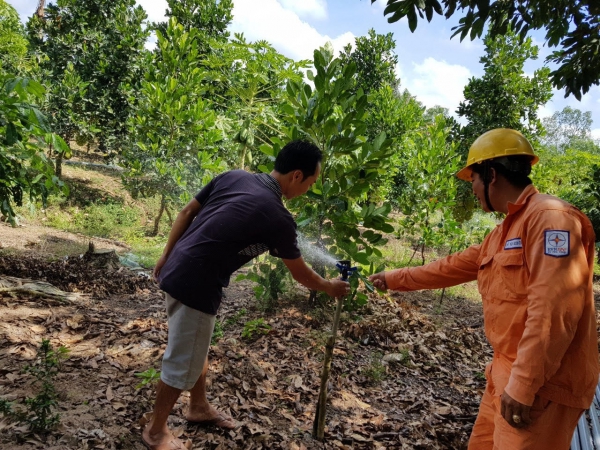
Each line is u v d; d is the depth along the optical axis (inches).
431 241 356.2
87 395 123.3
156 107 433.7
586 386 69.2
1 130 169.9
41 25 652.1
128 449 101.6
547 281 64.7
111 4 638.5
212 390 135.7
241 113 438.0
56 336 166.2
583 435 105.1
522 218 73.0
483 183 80.2
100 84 571.2
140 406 120.1
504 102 458.6
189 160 443.8
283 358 170.2
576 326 64.9
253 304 230.7
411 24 140.0
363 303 201.8
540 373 63.9
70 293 220.2
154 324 189.3
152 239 432.8
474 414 147.6
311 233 205.3
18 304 194.4
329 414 135.6
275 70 403.9
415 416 142.0
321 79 191.0
